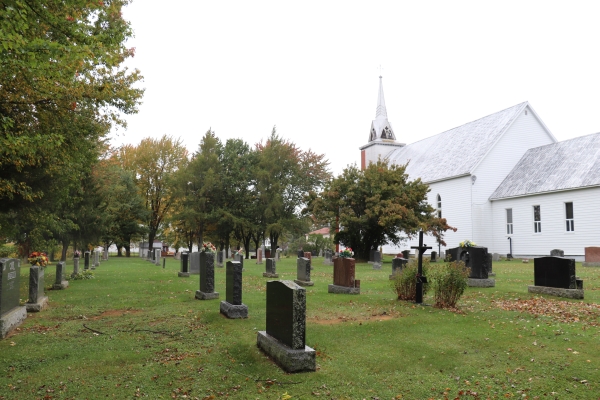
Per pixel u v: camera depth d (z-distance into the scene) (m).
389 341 8.12
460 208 40.75
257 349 7.57
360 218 32.16
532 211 35.91
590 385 5.92
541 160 38.03
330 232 36.41
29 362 7.12
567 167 34.41
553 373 6.36
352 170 34.56
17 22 7.53
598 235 30.41
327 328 9.10
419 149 54.94
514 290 14.48
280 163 49.22
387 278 19.75
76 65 10.14
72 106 12.72
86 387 6.11
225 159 51.00
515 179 38.91
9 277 9.46
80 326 9.57
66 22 9.38
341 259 14.35
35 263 14.77
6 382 6.29
